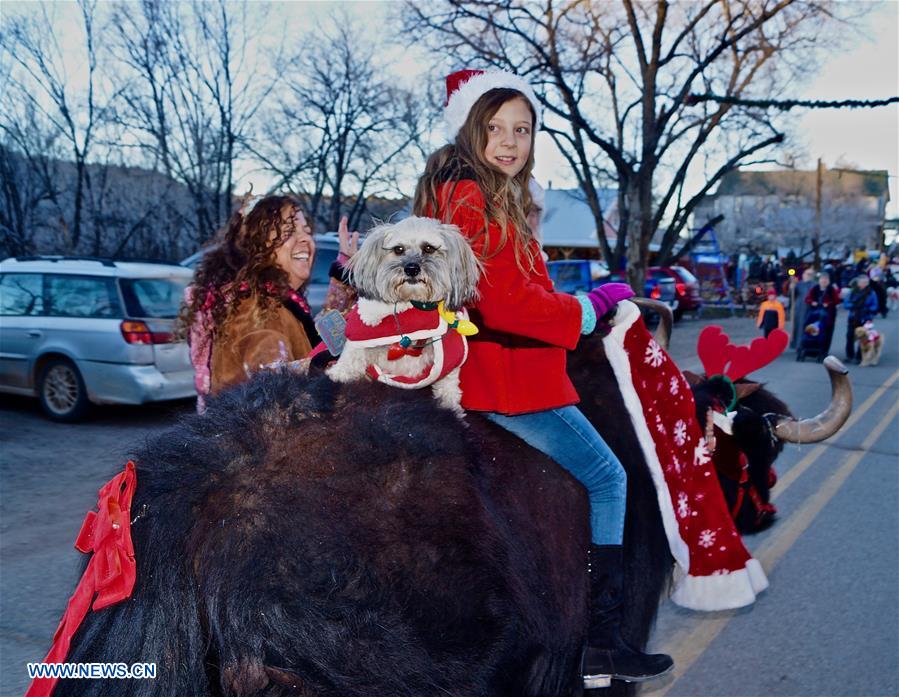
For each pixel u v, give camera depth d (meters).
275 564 1.94
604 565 2.79
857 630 5.10
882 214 70.62
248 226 3.29
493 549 2.23
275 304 3.19
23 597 5.16
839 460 9.32
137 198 20.72
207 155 20.98
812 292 18.66
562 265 23.23
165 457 2.15
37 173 19.75
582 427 2.80
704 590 3.27
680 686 4.44
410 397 2.44
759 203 63.69
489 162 2.81
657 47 19.25
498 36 19.80
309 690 1.92
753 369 3.80
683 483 3.24
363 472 2.13
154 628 1.97
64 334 9.84
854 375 16.75
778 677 4.54
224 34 20.56
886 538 6.75
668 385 3.25
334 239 12.29
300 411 2.24
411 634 2.02
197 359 3.31
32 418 10.19
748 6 19.59
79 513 6.76
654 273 27.83
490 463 2.50
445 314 2.45
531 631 2.38
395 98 25.06
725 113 21.42
